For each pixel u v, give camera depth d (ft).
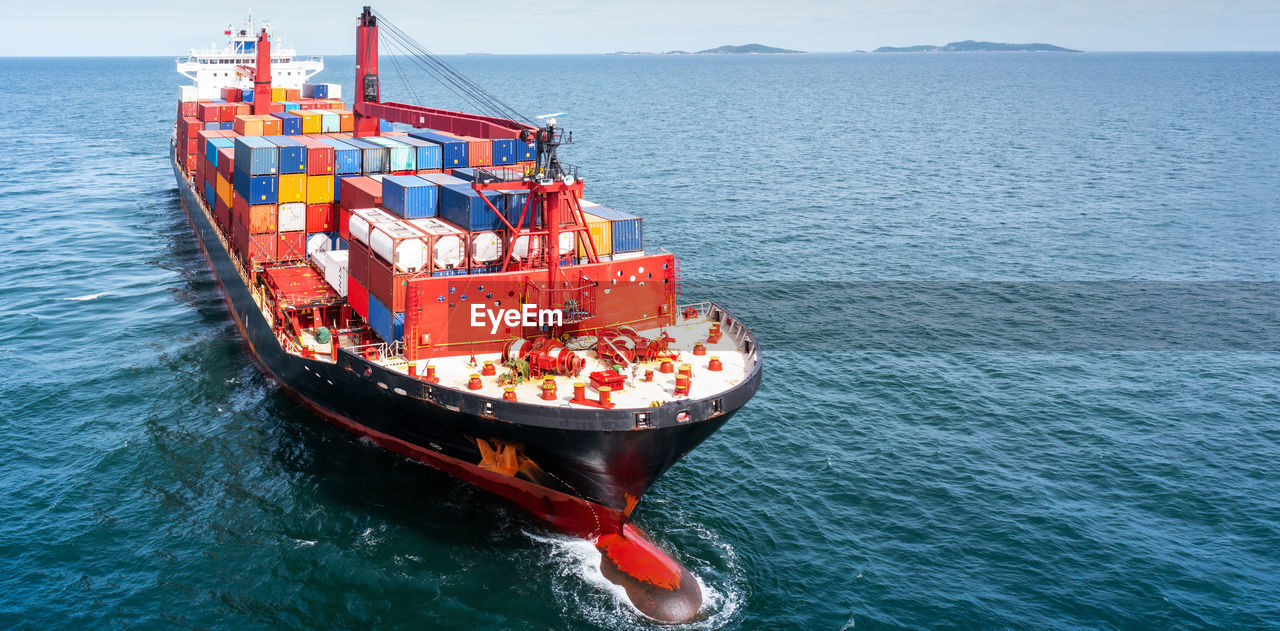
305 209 135.13
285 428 114.52
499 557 89.35
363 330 117.29
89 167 333.42
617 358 96.58
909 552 90.33
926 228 239.71
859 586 85.05
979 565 88.12
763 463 108.17
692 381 94.94
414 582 84.94
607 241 112.16
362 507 96.89
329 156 133.59
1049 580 85.66
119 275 183.21
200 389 125.90
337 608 81.15
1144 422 120.26
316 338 115.55
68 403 119.96
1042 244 222.07
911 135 476.95
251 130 171.42
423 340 99.04
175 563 86.43
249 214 131.85
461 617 80.38
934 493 101.45
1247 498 100.17
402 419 100.17
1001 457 110.01
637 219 113.91
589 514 93.45
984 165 360.69
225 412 118.73
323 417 117.50
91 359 136.05
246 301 136.67
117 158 360.69
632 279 107.14
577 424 84.94
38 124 501.56
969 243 222.28
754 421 119.34
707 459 108.99
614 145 415.64
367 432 110.42
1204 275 193.67
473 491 101.09
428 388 91.56
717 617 80.74
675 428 87.15
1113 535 92.89
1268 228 241.35
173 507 95.81
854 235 229.86
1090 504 99.04
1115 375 136.98
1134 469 107.04
